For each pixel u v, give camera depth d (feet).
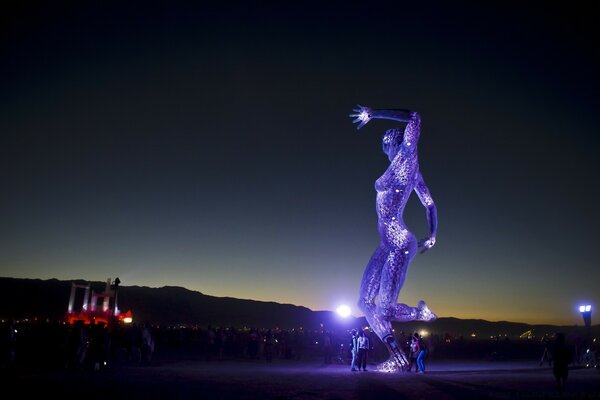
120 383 60.75
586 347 114.01
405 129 77.97
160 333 155.63
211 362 109.40
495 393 56.65
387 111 77.15
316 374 74.95
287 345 134.00
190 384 61.16
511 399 52.95
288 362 114.62
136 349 99.96
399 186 77.77
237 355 135.33
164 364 97.55
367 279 80.89
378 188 79.66
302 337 179.11
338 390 57.72
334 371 82.12
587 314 116.78
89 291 190.60
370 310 80.53
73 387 56.70
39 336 109.91
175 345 148.15
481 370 92.22
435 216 82.48
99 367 79.92
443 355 159.22
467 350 176.86
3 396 50.42
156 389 56.75
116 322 165.68
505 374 78.64
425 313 78.79
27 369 76.18
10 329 69.51
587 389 60.64
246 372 78.79
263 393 55.31
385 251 79.51
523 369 95.09
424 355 78.95
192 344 151.53
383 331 80.23
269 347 117.29
